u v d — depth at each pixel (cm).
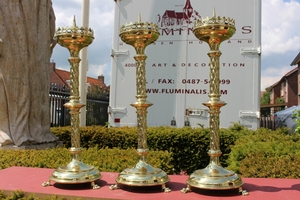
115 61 744
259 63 686
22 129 510
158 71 721
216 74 247
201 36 249
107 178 282
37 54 547
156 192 237
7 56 504
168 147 666
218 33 240
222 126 693
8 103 509
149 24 253
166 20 721
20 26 514
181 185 257
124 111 738
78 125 274
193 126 709
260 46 685
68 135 710
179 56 716
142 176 241
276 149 428
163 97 720
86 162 379
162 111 719
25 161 384
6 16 508
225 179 230
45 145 552
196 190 240
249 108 688
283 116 1388
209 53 247
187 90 712
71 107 270
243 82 689
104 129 716
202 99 708
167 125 717
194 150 663
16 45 511
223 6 698
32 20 534
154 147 669
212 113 247
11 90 509
